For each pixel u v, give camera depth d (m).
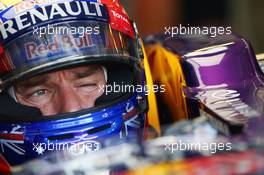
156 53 6.64
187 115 5.49
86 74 5.24
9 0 5.29
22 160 5.01
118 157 3.55
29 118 4.93
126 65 5.40
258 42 10.91
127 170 3.41
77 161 3.55
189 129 3.96
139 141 3.79
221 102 4.96
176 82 5.90
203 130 3.94
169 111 6.05
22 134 4.93
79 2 5.25
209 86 5.54
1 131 5.04
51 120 4.87
